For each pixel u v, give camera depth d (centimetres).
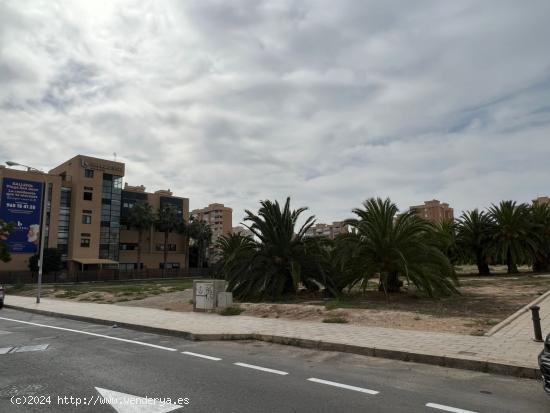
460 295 1970
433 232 1991
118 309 1819
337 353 884
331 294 2080
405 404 542
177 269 8375
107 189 8406
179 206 10219
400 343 892
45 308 1958
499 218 4222
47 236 7412
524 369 678
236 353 896
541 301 1659
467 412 512
